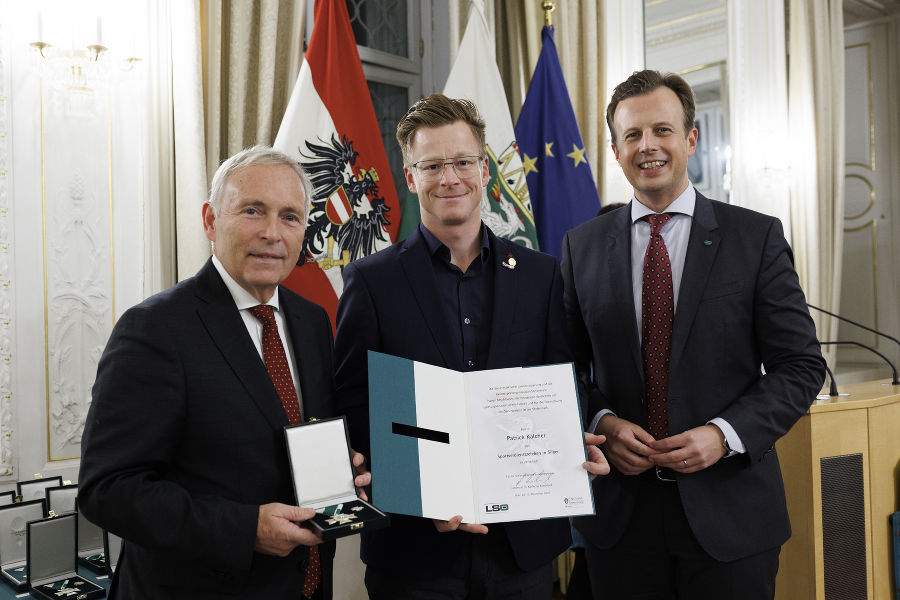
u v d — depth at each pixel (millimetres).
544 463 1579
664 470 1805
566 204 3596
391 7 4180
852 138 7504
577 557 2393
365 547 1729
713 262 1859
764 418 1726
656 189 1898
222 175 1459
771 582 1816
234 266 1438
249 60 3141
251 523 1274
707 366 1807
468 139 1697
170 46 2854
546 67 3732
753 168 5578
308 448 1396
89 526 2443
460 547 1643
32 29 2578
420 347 1693
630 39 4430
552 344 1786
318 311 1673
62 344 2641
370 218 3090
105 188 2740
